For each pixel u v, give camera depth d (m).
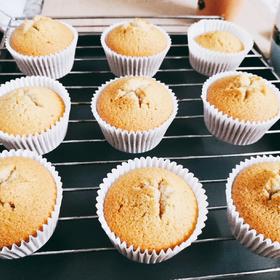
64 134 0.31
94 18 0.40
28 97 0.29
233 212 0.24
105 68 0.38
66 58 0.35
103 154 0.31
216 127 0.31
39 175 0.25
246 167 0.27
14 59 0.35
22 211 0.23
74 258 0.24
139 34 0.35
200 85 0.37
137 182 0.24
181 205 0.23
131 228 0.22
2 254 0.22
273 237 0.23
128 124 0.29
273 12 0.46
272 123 0.30
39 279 0.23
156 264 0.24
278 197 0.23
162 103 0.30
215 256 0.25
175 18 0.41
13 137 0.28
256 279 0.24
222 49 0.36
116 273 0.24
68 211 0.27
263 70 0.37
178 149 0.32
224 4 0.41
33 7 0.46
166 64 0.39
